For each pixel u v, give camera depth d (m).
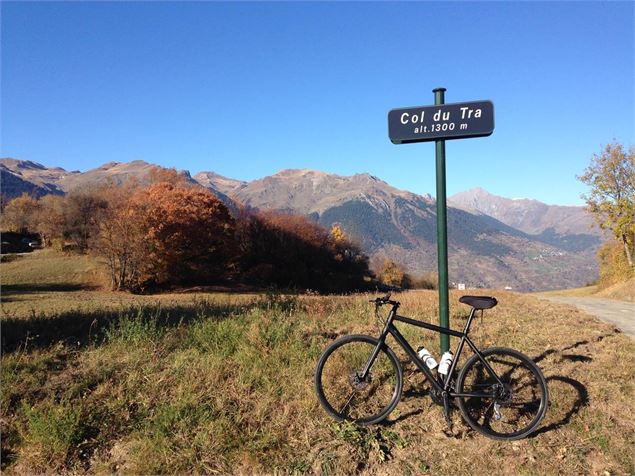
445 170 4.55
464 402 3.96
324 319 7.18
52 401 3.91
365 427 3.92
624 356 5.80
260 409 3.98
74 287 40.88
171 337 5.44
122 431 3.74
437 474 3.48
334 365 4.64
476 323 7.47
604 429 4.09
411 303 9.76
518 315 8.72
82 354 4.87
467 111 4.43
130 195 48.84
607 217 37.19
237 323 5.87
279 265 57.25
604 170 36.88
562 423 4.16
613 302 16.44
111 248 39.75
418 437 3.88
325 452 3.57
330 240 68.19
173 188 49.44
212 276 49.25
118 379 4.32
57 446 3.49
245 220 57.91
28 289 38.62
